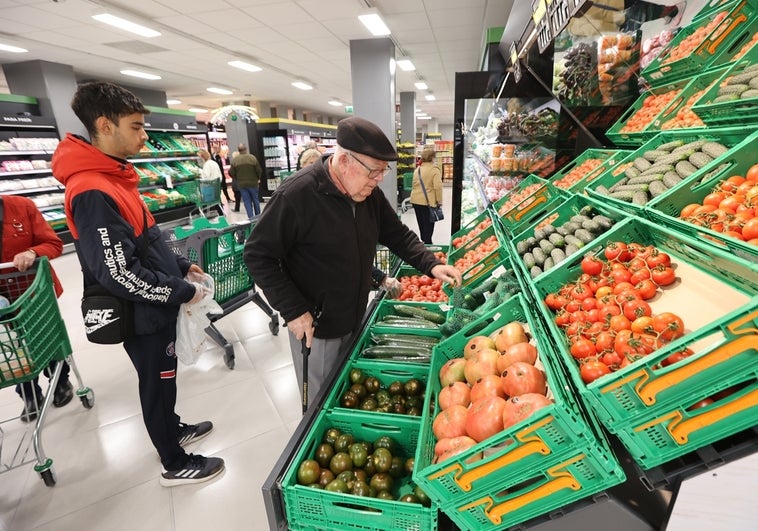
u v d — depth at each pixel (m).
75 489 2.09
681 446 0.78
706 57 1.72
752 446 0.75
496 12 5.91
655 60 2.02
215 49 7.64
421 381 1.67
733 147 1.19
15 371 1.91
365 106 7.59
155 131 10.66
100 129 1.60
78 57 8.00
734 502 0.78
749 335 0.70
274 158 14.12
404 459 1.42
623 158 1.94
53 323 2.12
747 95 1.18
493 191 3.94
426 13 6.00
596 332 1.03
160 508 1.97
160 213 9.38
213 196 10.88
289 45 7.53
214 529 1.85
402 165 11.72
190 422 2.59
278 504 1.14
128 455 2.32
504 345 1.30
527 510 0.92
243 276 3.53
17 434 2.50
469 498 0.94
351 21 6.18
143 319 1.74
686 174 1.29
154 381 1.89
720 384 0.73
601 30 2.24
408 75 11.34
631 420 0.78
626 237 1.38
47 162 7.71
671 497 0.82
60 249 2.55
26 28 6.10
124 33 6.43
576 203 1.99
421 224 6.57
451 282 1.87
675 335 0.90
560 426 0.82
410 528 1.08
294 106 18.81
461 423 1.09
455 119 4.13
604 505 0.87
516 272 1.77
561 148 3.32
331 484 1.18
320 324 1.75
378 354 1.78
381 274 2.26
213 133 18.28
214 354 3.44
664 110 1.79
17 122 7.50
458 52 8.55
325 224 1.55
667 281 1.12
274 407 2.73
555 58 2.84
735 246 0.88
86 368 3.26
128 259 1.60
